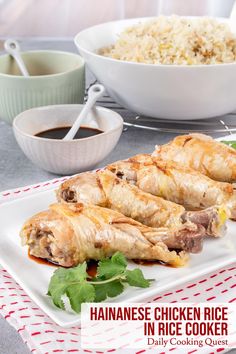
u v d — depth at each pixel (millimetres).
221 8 1347
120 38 880
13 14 1364
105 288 563
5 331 556
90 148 736
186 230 597
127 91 804
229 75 771
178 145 716
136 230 598
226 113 840
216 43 848
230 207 654
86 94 937
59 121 794
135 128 873
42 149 732
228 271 608
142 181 674
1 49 1254
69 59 886
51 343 527
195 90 780
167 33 857
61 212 603
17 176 764
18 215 666
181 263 601
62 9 1360
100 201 645
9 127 883
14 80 812
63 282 558
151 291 565
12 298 569
